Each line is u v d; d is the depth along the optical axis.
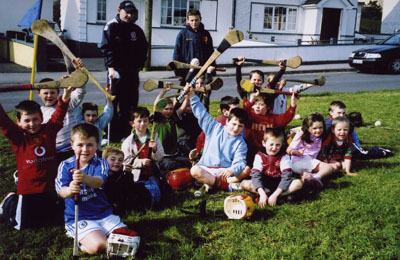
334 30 23.91
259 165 4.39
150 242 3.42
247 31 21.84
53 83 3.12
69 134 4.41
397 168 5.22
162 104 4.26
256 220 3.83
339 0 22.94
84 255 3.24
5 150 5.66
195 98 4.57
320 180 4.55
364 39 24.89
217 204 4.18
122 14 5.95
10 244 3.35
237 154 4.50
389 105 9.73
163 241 3.44
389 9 28.48
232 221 3.79
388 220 3.77
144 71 16.47
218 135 4.59
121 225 3.42
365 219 3.79
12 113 8.06
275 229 3.62
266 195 4.22
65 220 3.46
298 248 3.31
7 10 19.39
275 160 4.39
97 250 3.20
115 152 4.01
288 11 22.92
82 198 3.40
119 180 3.96
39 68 15.09
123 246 3.15
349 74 17.25
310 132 4.98
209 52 6.71
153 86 4.18
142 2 19.06
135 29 6.12
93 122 4.64
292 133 6.01
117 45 5.97
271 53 19.66
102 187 3.55
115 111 6.23
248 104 5.14
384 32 29.00
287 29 23.19
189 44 6.54
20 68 15.75
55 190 3.70
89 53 18.98
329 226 3.68
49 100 4.42
